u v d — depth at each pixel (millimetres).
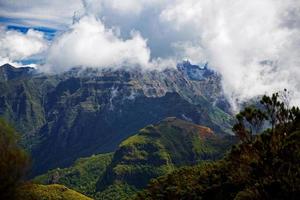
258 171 64938
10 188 43656
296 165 62906
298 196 61312
